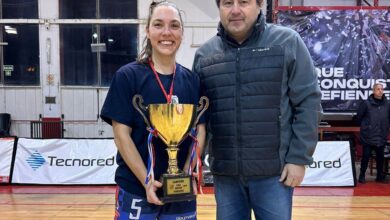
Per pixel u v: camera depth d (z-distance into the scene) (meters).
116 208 1.59
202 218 3.67
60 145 5.44
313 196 4.69
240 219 1.81
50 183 5.28
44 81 8.84
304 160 1.62
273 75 1.62
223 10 1.65
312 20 7.27
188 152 1.62
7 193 4.82
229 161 1.70
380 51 7.26
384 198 4.61
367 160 5.59
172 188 1.45
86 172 5.34
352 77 7.32
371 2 8.35
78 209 4.05
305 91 1.61
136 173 1.47
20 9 8.81
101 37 8.90
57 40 8.82
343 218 3.74
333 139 7.07
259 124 1.64
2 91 8.87
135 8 8.80
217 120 1.72
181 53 8.59
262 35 1.69
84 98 8.91
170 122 1.47
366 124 5.55
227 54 1.70
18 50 8.88
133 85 1.51
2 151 5.43
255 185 1.71
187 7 8.52
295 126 1.64
